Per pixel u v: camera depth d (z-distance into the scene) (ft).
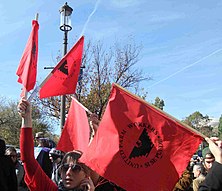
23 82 13.75
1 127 142.41
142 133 12.35
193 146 12.37
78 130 17.95
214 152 11.34
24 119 11.76
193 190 21.22
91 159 11.67
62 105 35.06
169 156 12.32
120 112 12.42
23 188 25.44
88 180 10.75
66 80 16.72
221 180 10.78
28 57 13.96
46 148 26.25
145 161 12.19
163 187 12.10
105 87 58.18
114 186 12.34
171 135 12.46
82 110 17.78
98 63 60.18
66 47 33.42
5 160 18.54
